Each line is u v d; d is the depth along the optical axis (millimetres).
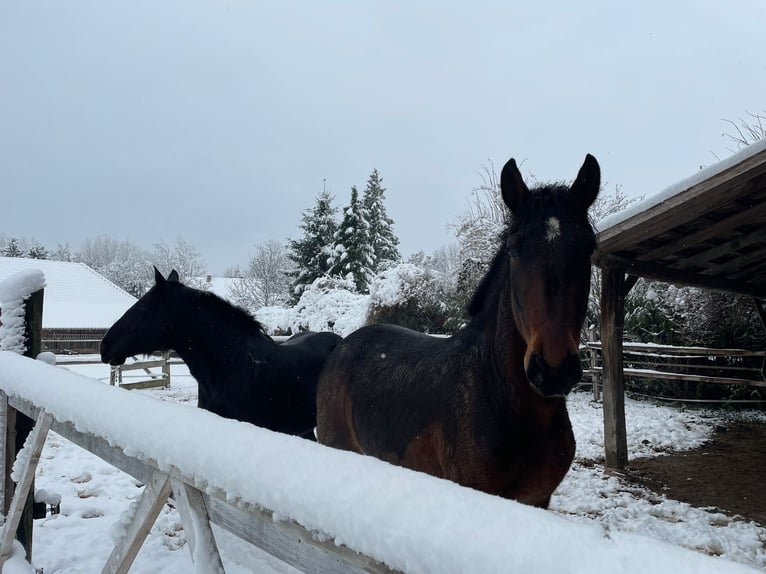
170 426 1277
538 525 633
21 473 2443
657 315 10539
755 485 5129
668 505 4504
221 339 3953
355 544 727
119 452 1613
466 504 707
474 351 2191
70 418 1723
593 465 5918
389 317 13336
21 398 2535
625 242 5215
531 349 1743
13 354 2787
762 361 8953
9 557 2766
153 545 3604
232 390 3934
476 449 1976
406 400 2406
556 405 2000
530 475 2037
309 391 4215
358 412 2783
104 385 1825
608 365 5684
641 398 10570
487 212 14367
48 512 4184
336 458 926
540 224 1885
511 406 1951
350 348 3186
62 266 32719
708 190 4336
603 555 561
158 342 3990
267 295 32500
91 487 4922
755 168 4031
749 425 8172
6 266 31125
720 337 9516
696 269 6746
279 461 955
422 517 690
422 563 639
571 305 1755
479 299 2355
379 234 29875
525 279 1827
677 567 524
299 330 16406
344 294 16031
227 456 1035
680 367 9930
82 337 27156
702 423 8359
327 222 26609
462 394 2107
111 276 42438
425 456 2264
